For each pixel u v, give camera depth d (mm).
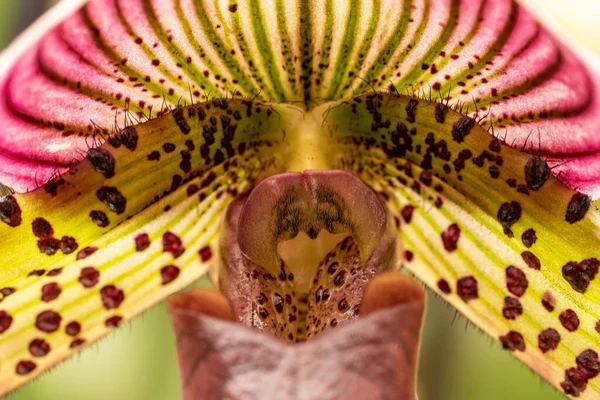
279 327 147
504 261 145
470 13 139
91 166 140
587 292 141
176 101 146
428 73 144
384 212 147
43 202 139
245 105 146
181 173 145
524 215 142
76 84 142
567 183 143
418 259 149
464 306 147
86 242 142
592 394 142
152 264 145
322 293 147
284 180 147
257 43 144
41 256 140
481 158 143
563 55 136
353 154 148
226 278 147
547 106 142
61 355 142
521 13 135
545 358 143
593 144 142
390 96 145
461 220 146
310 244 148
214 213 148
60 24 136
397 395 134
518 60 140
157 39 142
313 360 134
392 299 139
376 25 142
